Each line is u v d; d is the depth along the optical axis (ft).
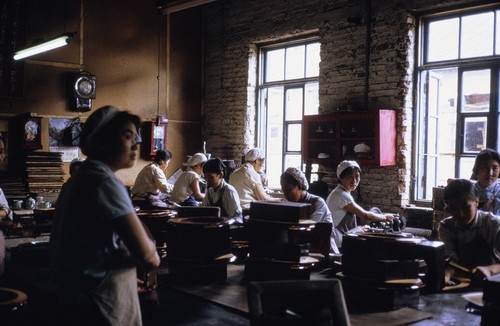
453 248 13.53
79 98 31.89
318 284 7.50
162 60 35.68
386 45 26.76
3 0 29.78
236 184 21.88
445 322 10.78
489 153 15.99
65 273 7.25
